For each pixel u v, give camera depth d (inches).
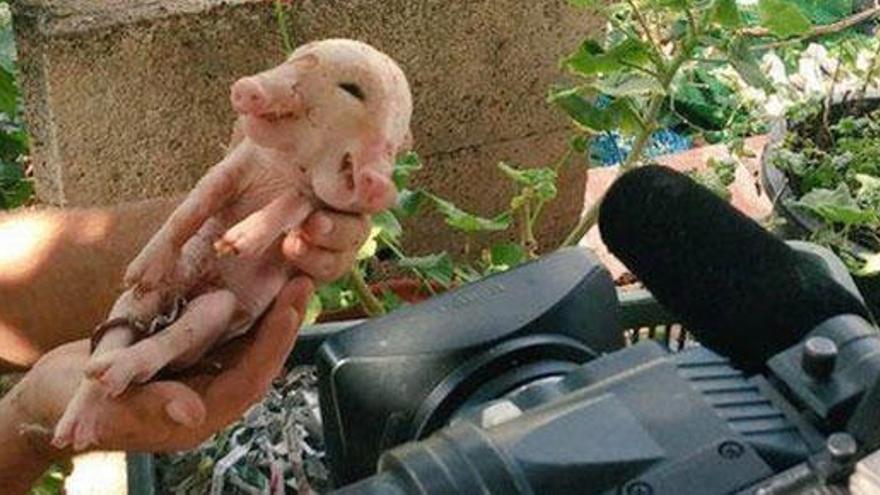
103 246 44.0
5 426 38.2
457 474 35.0
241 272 34.6
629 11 71.7
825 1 100.3
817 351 35.8
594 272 47.8
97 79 62.6
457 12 70.8
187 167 67.2
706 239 38.7
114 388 33.4
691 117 98.2
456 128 75.1
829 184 76.7
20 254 43.9
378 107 32.6
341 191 32.8
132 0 62.7
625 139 92.9
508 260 69.9
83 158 64.7
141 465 53.3
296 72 32.3
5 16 68.9
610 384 37.5
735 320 38.5
